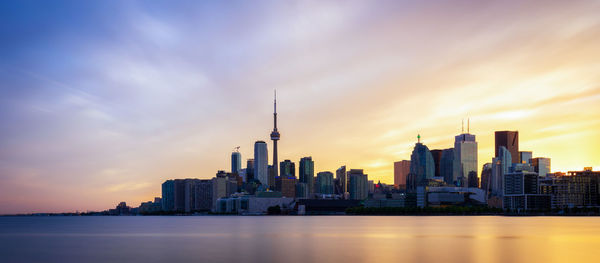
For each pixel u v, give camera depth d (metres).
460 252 193.25
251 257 181.50
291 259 174.88
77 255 194.38
